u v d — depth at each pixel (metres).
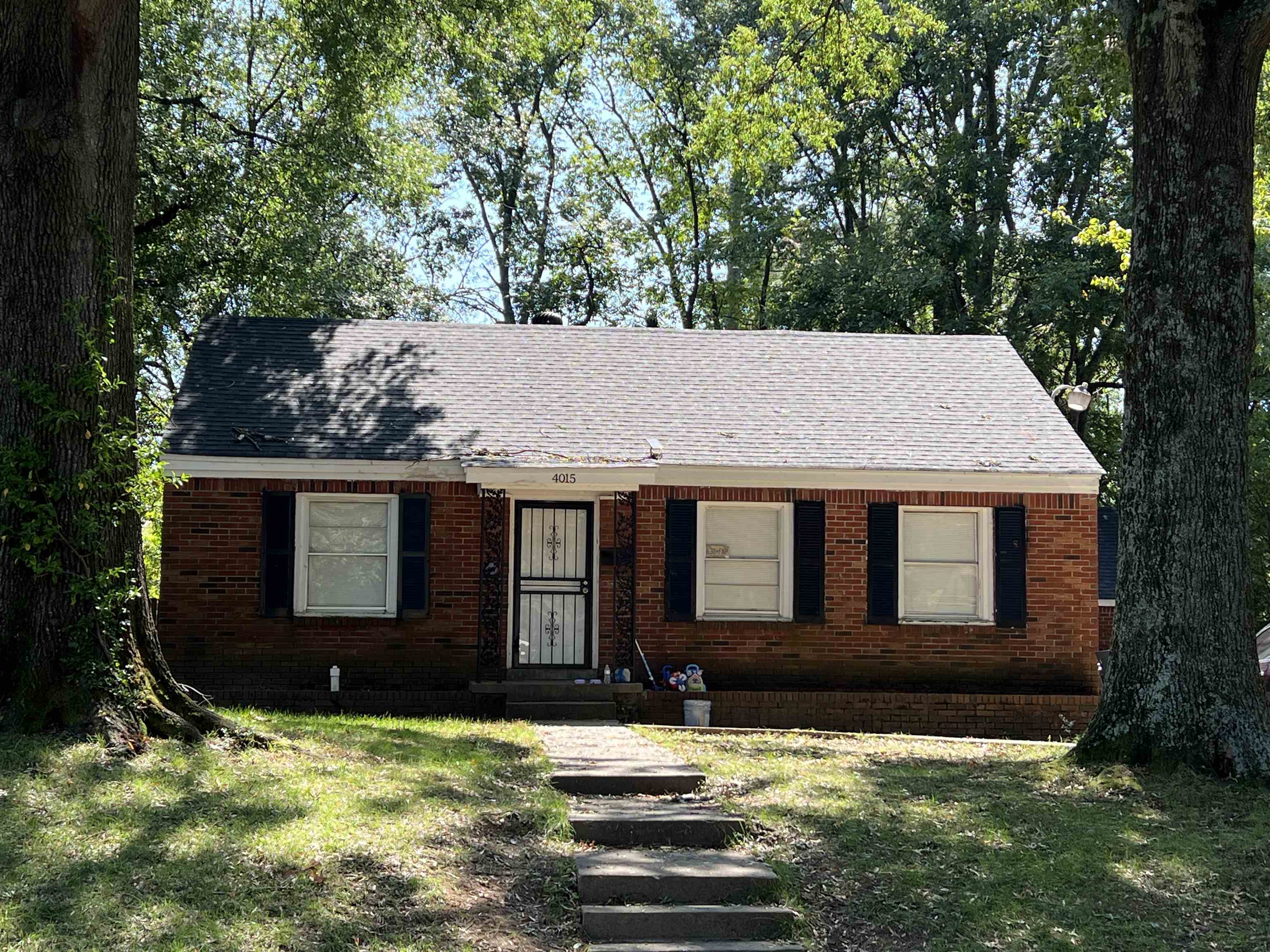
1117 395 39.81
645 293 39.06
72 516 9.38
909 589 17.55
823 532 17.38
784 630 17.28
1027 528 17.53
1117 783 9.94
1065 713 17.05
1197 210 10.71
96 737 8.95
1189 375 10.62
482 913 7.16
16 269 9.48
